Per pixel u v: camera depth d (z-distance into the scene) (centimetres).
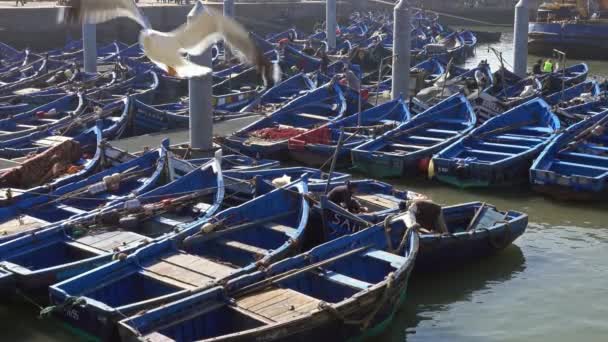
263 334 1176
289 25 7925
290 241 1547
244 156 2436
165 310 1238
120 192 2003
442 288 1620
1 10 5953
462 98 2808
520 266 1742
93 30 4247
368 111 2869
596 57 5897
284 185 1811
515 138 2544
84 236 1638
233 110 3403
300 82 3581
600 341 1386
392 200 1905
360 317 1306
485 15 9250
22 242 1556
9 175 2030
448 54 5566
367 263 1512
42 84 3984
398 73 3209
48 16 6166
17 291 1430
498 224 1762
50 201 1852
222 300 1320
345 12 8819
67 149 2183
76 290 1355
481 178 2328
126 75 4041
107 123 2872
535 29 6022
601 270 1714
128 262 1442
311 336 1240
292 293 1352
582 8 6512
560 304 1541
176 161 2048
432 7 9362
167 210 1794
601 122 2547
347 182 1853
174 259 1491
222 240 1614
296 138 2605
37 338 1384
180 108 3284
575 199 2214
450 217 1853
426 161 2452
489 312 1510
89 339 1319
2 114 3189
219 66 4484
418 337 1409
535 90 3303
